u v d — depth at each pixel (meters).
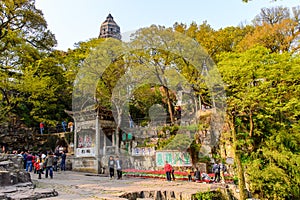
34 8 23.19
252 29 27.02
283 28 23.70
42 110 28.05
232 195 13.10
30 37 26.08
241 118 16.22
